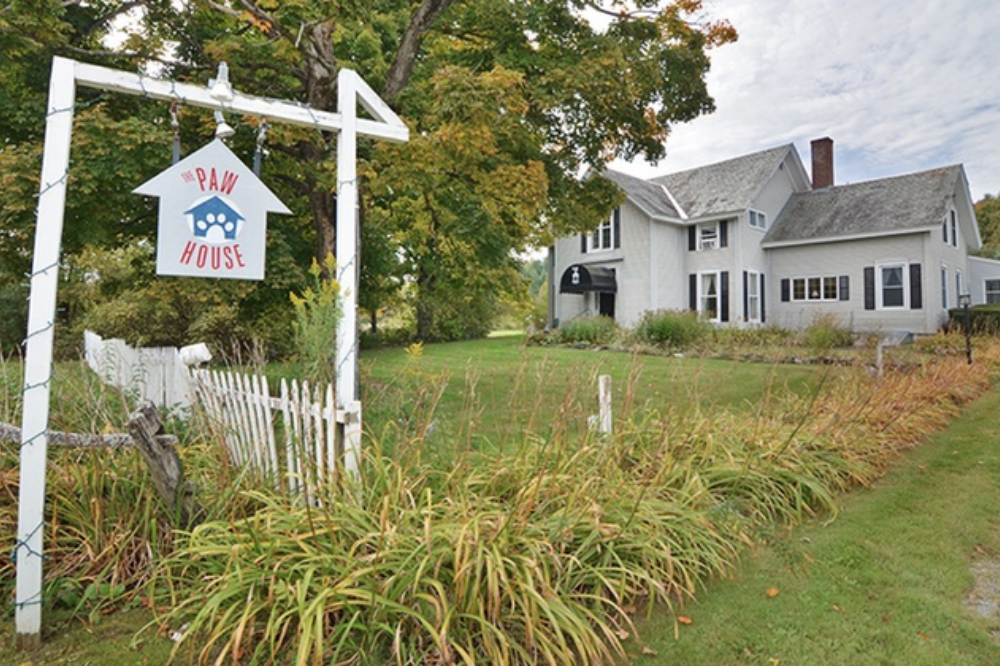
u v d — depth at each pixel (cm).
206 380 413
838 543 336
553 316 2280
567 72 687
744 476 385
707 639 241
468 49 805
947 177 1792
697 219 1962
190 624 222
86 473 293
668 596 275
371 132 345
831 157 2156
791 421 524
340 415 286
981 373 910
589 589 254
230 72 668
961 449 541
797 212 2059
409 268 1216
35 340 238
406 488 285
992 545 337
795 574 299
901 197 1828
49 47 548
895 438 540
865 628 250
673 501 331
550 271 2298
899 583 290
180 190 284
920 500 408
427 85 654
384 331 2178
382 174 604
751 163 2061
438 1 705
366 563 226
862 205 1895
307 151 701
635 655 230
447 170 645
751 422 489
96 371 480
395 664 204
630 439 417
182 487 278
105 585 259
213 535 253
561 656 199
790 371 1012
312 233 835
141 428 260
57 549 269
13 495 300
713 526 316
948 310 1798
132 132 549
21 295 1388
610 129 780
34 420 236
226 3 623
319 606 199
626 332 1667
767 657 229
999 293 2192
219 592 214
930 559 317
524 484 304
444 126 554
